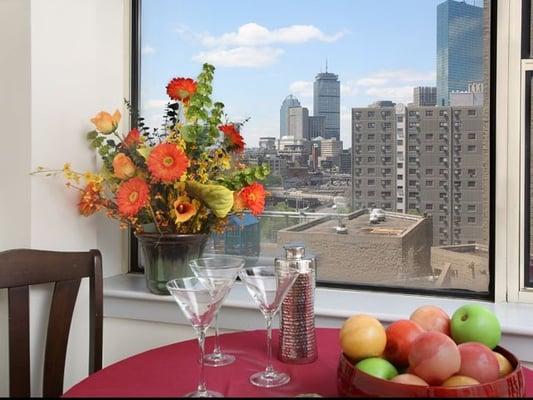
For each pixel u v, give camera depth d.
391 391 0.81
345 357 0.93
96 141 1.66
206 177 1.57
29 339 1.40
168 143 1.52
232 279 1.03
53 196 1.59
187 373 1.07
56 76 1.60
